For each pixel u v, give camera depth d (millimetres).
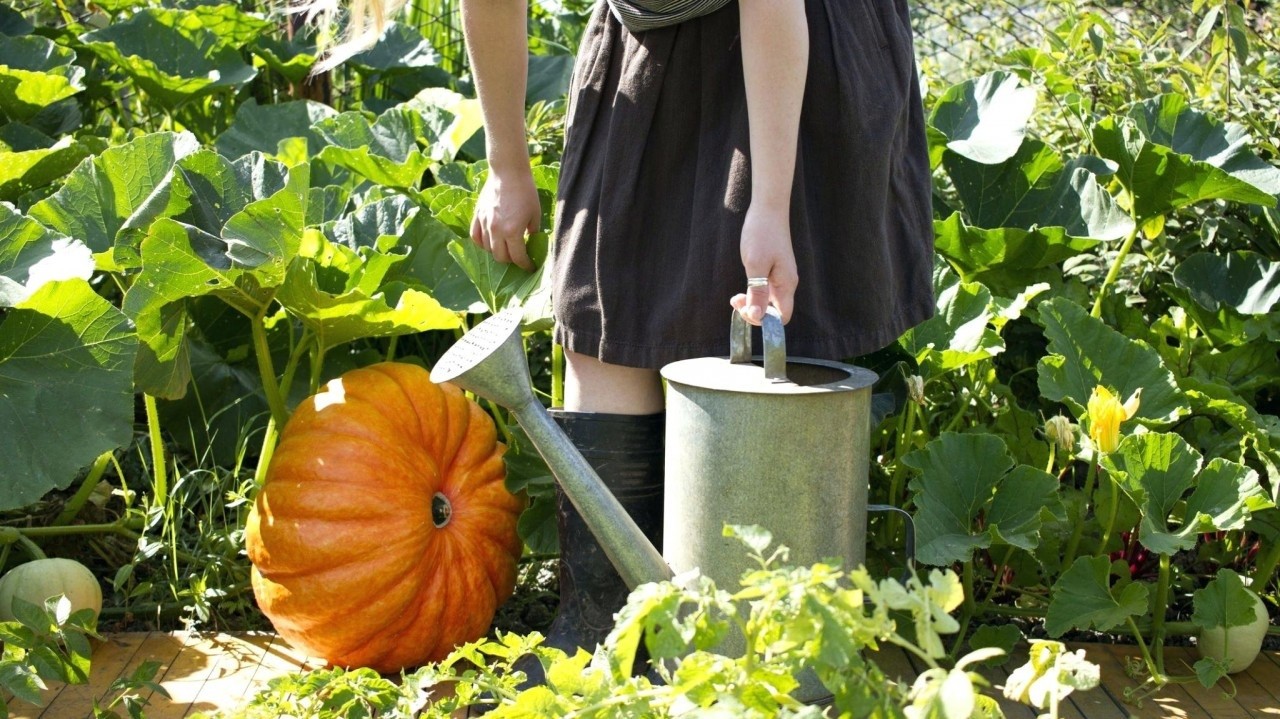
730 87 1569
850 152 1566
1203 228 2518
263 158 2219
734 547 1370
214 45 3475
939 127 2695
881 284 1615
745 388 1333
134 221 2033
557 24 4285
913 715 872
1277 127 2588
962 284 2182
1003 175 2602
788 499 1347
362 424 1817
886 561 2020
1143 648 1754
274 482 1810
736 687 941
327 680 1318
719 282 1544
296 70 3521
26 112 2996
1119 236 2398
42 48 3217
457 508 1897
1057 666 1073
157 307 1884
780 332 1365
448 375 1370
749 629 922
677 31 1568
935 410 2314
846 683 861
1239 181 2189
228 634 1919
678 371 1426
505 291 2029
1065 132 2846
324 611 1751
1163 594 1845
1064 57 2818
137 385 1916
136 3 3600
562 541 1742
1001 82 2658
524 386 1408
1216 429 2264
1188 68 2682
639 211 1608
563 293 1654
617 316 1609
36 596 1810
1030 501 1810
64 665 1561
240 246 1840
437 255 2271
